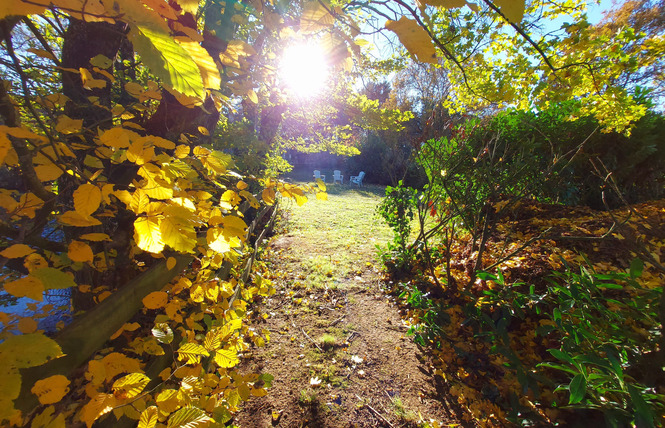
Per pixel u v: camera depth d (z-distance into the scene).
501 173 3.21
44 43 0.87
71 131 1.11
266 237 6.09
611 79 2.52
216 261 1.64
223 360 1.29
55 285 0.62
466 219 3.92
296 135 7.66
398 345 2.94
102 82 1.12
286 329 3.14
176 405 0.90
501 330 2.35
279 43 1.45
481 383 2.40
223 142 4.25
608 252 2.84
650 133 4.87
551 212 4.23
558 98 2.43
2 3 0.37
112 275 1.78
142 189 0.74
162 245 0.71
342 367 2.64
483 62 2.83
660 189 5.07
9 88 1.01
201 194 1.29
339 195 12.55
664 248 2.69
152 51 0.47
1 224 1.08
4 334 0.58
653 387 1.51
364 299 3.79
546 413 1.95
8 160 0.87
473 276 3.07
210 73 0.60
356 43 0.64
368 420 2.16
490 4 0.42
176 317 1.39
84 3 0.41
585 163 5.09
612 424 1.44
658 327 1.64
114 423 1.14
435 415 2.21
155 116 1.98
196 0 0.55
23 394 0.70
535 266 2.88
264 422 2.11
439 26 2.68
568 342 1.84
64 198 1.74
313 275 4.36
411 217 4.40
